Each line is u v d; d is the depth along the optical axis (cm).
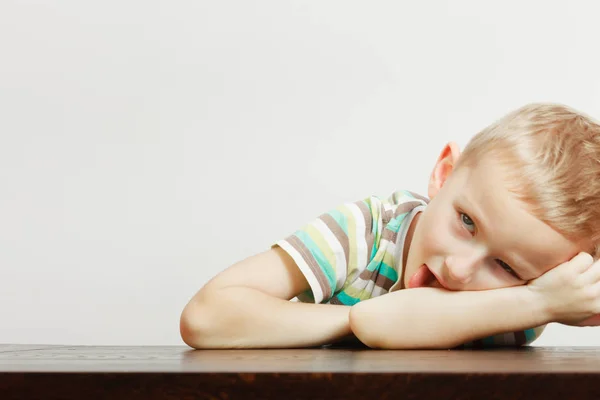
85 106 184
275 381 48
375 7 190
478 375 48
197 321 98
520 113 101
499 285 98
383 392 47
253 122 186
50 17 185
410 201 125
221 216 183
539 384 48
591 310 97
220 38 187
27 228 181
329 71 188
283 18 188
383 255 118
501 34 192
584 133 98
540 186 91
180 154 184
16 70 184
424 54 190
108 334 180
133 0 186
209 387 48
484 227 94
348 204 121
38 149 182
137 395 48
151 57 185
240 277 104
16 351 93
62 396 48
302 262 109
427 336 94
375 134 188
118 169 183
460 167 102
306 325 97
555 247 94
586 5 193
